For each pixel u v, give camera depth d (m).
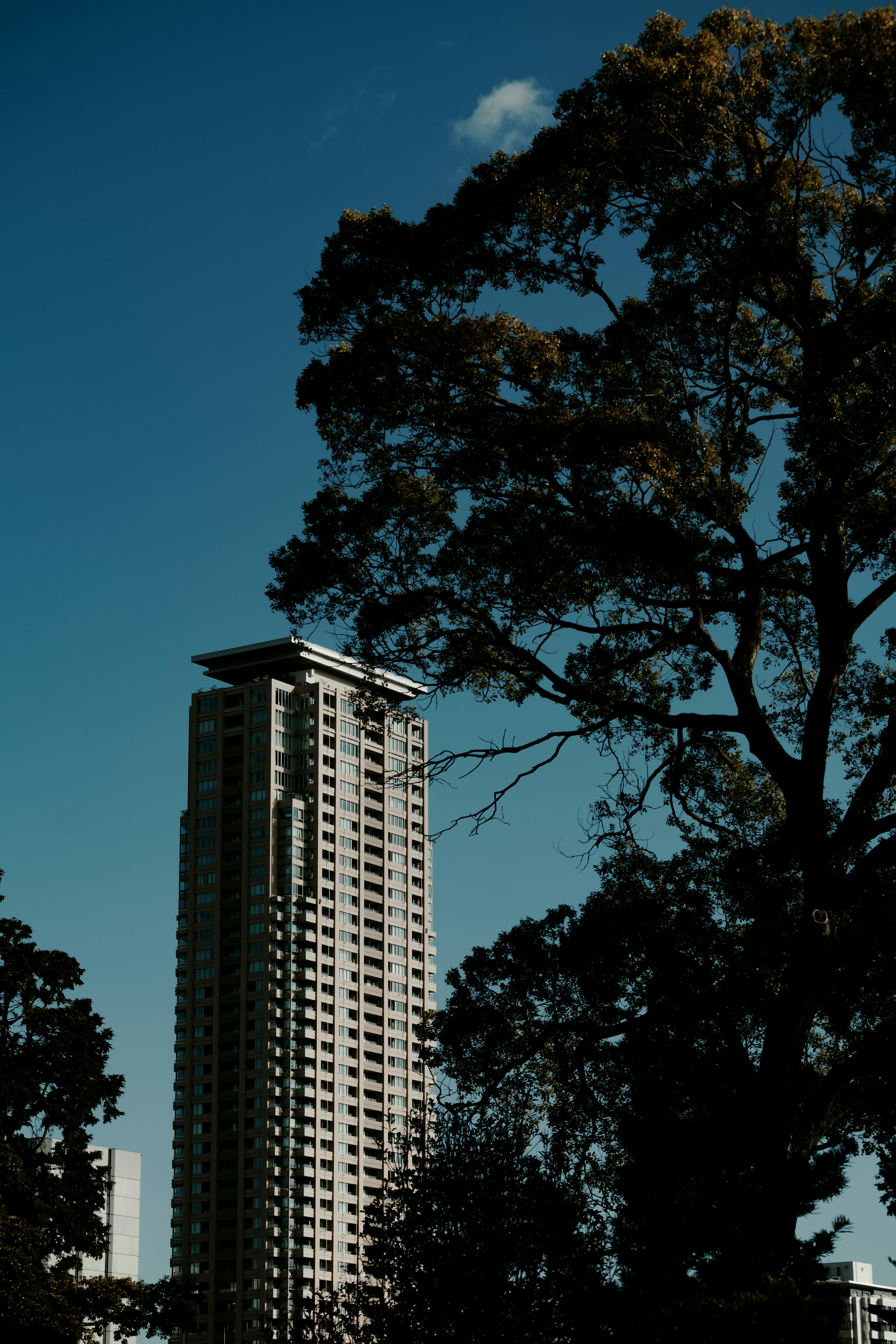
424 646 30.09
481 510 29.41
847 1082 24.48
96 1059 61.88
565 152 27.61
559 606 30.16
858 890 25.33
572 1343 21.64
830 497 27.33
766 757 27.14
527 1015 28.06
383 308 29.67
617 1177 23.22
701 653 31.69
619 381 28.77
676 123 27.00
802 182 28.30
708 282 29.06
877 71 25.42
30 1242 54.97
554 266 29.45
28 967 61.97
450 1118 29.36
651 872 28.27
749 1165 21.34
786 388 28.88
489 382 28.70
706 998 25.41
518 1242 27.23
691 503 27.05
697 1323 18.27
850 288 28.48
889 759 26.55
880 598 27.84
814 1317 17.95
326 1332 31.47
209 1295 155.25
